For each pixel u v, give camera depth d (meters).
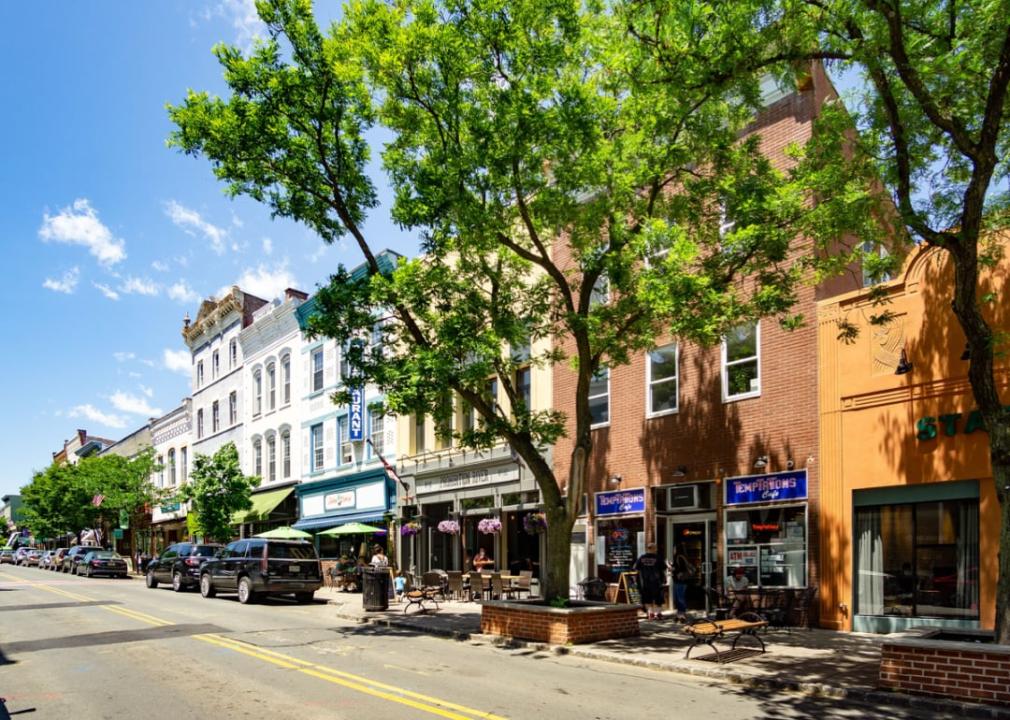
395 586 22.05
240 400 40.19
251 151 15.03
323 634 14.91
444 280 14.71
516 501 22.47
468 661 11.82
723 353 17.28
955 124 9.53
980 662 8.64
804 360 15.75
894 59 9.57
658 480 18.33
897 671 9.23
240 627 15.95
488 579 20.81
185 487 34.59
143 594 26.14
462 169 13.43
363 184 15.89
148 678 10.41
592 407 20.50
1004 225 11.23
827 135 11.73
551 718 8.20
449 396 14.80
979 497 13.00
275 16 14.27
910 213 9.96
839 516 14.79
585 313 14.54
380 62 13.24
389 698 9.12
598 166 13.41
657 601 16.52
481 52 13.30
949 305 13.60
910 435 13.94
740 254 12.73
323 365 33.22
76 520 52.62
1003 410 9.34
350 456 30.97
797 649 12.22
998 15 9.02
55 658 12.12
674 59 11.53
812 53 10.66
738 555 16.55
